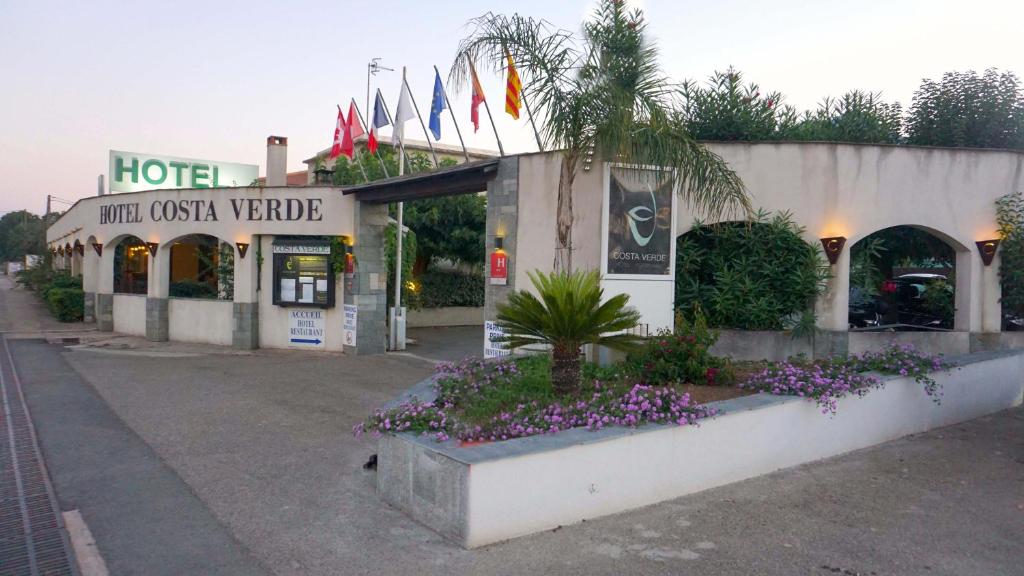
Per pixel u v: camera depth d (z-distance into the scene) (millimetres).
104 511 5781
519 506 5176
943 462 7230
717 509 5812
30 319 22141
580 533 5270
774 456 6863
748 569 4691
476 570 4648
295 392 11117
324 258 15883
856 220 10898
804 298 10867
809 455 7191
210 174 23125
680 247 11234
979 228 11305
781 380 7344
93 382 11750
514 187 11617
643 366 7848
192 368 13500
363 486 6395
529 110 9164
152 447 7719
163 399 10398
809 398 7141
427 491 5371
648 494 5898
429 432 5742
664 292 10297
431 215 21703
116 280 20156
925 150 11125
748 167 10945
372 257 15836
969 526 5484
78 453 7477
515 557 4840
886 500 6062
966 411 9219
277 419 9156
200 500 6031
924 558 4895
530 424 5793
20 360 14297
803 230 10898
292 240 16031
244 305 16266
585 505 5516
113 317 19891
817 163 10891
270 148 19312
